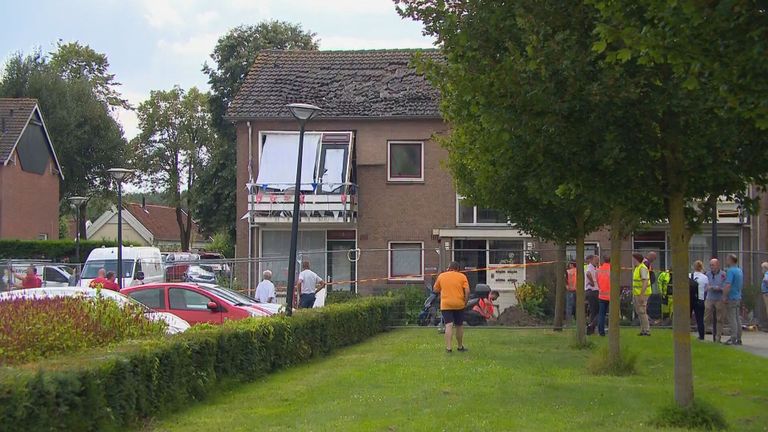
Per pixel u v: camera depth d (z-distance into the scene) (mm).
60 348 10258
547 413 9781
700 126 8633
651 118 8609
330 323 16250
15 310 10734
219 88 45719
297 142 29938
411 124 30000
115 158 56219
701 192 9141
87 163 55250
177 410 10062
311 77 32188
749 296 22859
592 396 10984
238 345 12086
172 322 13859
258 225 30188
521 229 18750
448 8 10406
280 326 13625
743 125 8508
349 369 13711
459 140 16688
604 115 8523
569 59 8578
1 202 42438
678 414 9102
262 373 12852
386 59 33062
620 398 10844
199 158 68812
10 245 40750
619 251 13500
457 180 19312
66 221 71312
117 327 11414
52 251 41281
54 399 7688
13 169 43594
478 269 24922
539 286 24672
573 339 17781
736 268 18328
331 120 30062
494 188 16469
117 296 13383
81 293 13039
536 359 15062
